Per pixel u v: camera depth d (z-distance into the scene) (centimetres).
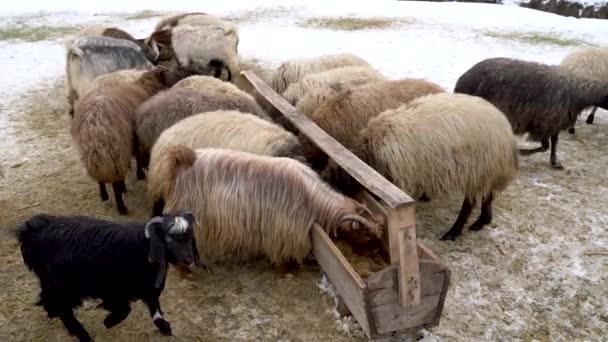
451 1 1816
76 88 780
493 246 500
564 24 1340
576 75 645
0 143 721
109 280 349
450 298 431
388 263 420
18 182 619
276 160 434
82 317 409
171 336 394
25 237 351
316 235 415
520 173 643
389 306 344
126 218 548
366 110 566
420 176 469
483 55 1108
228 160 428
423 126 461
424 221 545
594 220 542
